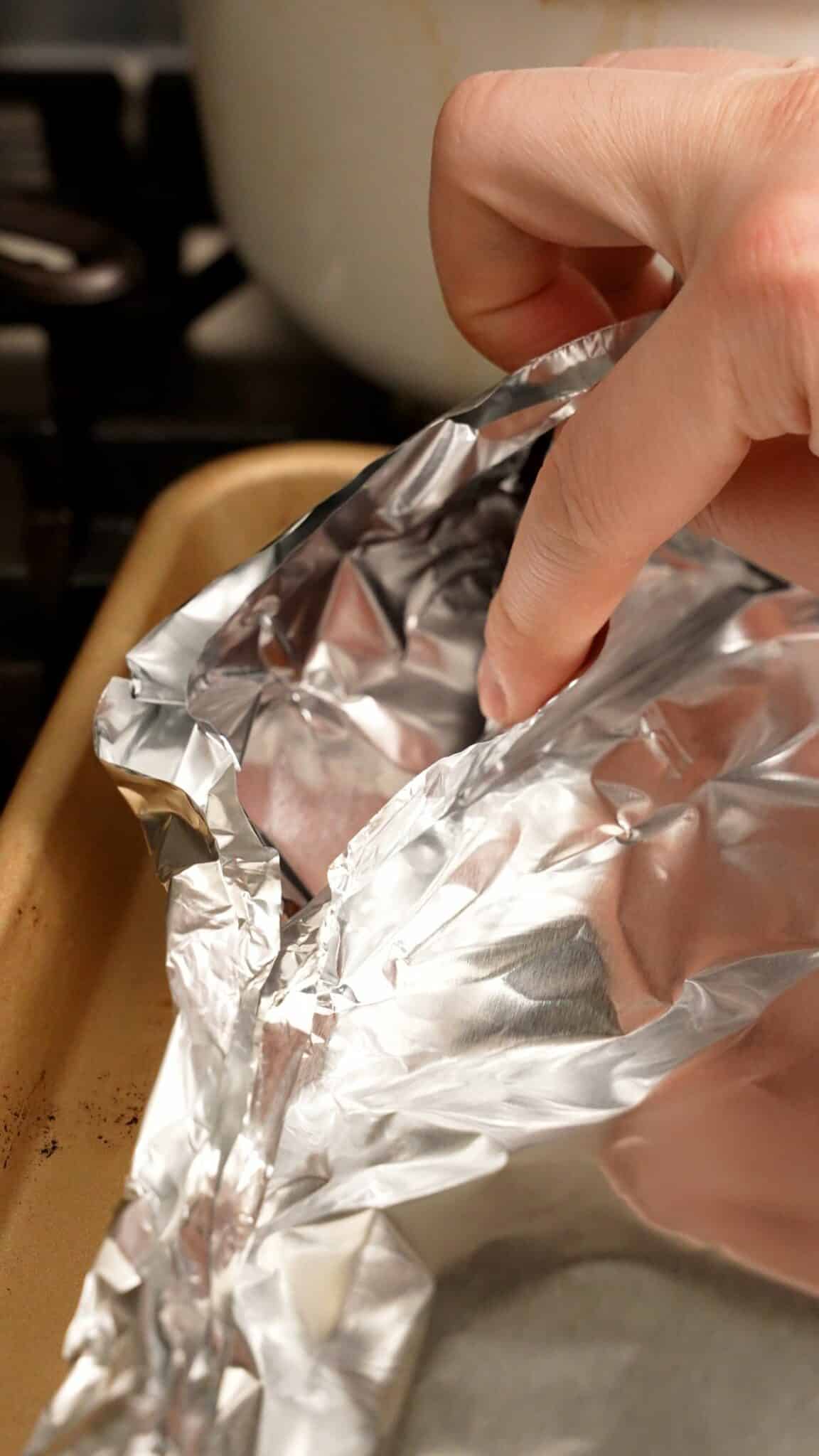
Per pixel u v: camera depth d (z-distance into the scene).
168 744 0.31
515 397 0.32
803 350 0.28
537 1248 0.31
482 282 0.34
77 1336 0.28
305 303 0.46
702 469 0.30
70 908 0.34
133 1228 0.29
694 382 0.29
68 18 0.61
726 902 0.34
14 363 0.56
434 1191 0.31
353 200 0.42
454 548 0.35
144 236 0.54
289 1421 0.29
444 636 0.36
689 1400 0.30
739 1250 0.31
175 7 0.61
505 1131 0.32
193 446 0.52
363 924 0.33
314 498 0.41
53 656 0.49
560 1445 0.29
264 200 0.44
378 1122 0.32
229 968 0.30
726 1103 0.32
